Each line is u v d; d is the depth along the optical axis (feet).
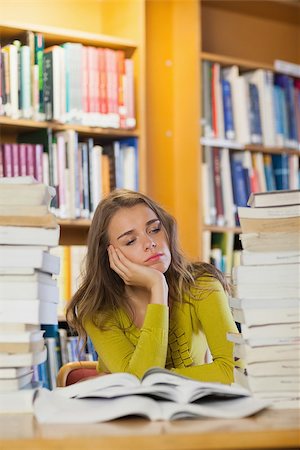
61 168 13.01
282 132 15.81
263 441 4.00
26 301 5.19
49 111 12.88
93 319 8.39
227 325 8.29
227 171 15.10
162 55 15.71
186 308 8.47
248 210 5.36
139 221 8.13
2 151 12.61
